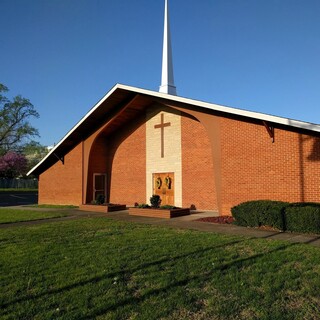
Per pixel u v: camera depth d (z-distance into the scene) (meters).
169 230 11.56
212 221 14.05
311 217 10.67
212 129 16.45
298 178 13.78
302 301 5.16
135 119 22.80
